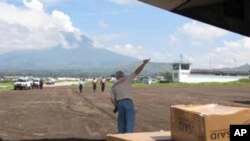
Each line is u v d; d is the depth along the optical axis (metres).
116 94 10.80
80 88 64.19
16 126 18.98
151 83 139.12
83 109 29.59
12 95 53.53
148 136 6.02
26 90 76.00
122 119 10.75
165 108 30.58
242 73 167.00
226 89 76.75
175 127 5.49
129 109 10.70
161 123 20.08
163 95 51.97
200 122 4.74
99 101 40.09
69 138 15.02
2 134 16.17
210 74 161.62
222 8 12.79
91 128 18.16
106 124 19.80
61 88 90.06
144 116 23.94
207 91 65.62
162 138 5.80
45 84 136.88
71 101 40.00
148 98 44.53
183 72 157.75
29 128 18.20
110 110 28.70
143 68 10.88
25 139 14.86
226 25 12.88
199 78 159.88
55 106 32.81
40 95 53.81
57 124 19.86
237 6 12.66
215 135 4.67
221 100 39.44
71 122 20.81
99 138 15.07
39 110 28.73
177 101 38.75
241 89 76.38
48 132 16.84
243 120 4.76
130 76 10.84
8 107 31.75
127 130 10.66
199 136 4.78
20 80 79.50
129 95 10.77
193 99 41.94
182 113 5.23
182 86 105.50
